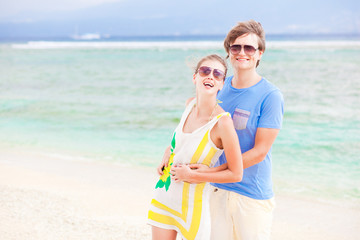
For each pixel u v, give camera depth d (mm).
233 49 2928
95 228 4566
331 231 4902
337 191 6363
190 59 2787
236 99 2980
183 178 2541
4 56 49125
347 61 32312
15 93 19750
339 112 13016
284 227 5035
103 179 6918
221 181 2533
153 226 2732
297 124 11414
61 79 26078
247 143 2922
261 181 2912
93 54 50750
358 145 9070
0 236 4094
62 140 10078
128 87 21391
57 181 6734
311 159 8164
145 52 52188
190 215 2586
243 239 2955
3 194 5605
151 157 8469
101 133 10867
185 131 2707
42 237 4160
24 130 11258
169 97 17594
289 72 25969
